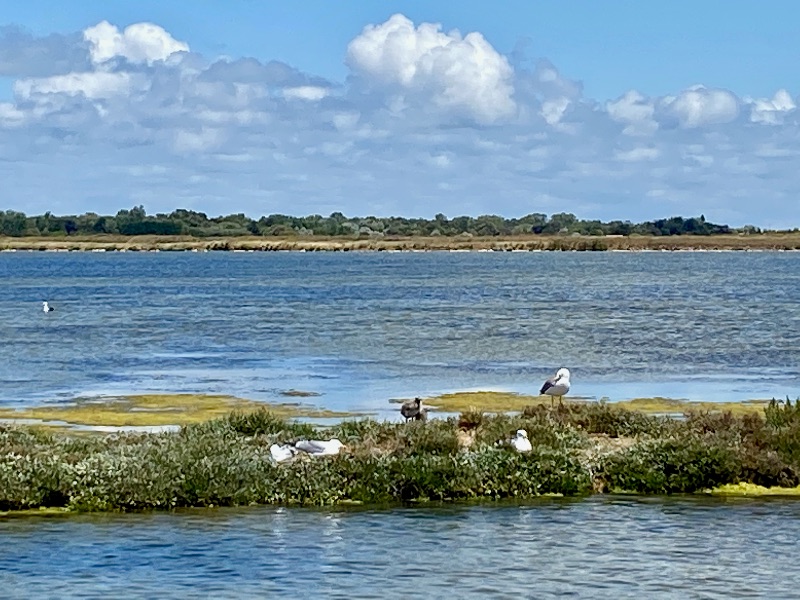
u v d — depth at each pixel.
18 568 20.55
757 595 19.30
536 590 19.50
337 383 46.72
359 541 22.30
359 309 94.38
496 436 28.94
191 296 118.44
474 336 67.81
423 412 31.72
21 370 51.75
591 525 23.55
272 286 141.38
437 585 19.73
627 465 26.84
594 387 45.56
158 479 24.89
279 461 26.30
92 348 62.16
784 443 28.30
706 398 42.31
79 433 33.88
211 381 47.56
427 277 168.38
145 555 21.33
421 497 25.69
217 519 23.89
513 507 25.09
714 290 124.75
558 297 110.88
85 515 24.19
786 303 100.00
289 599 19.00
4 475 24.58
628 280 153.75
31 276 182.38
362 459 26.20
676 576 20.23
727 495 26.31
